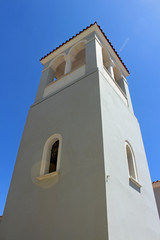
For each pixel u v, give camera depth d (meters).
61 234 4.26
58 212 4.67
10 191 6.53
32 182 6.07
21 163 7.10
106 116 6.05
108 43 11.70
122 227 4.16
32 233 4.86
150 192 7.27
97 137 5.25
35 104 9.38
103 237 3.58
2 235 5.54
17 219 5.54
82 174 4.84
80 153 5.32
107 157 4.88
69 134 6.17
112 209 4.05
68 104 7.34
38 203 5.34
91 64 8.39
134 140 8.10
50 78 11.17
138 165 7.30
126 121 8.08
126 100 10.09
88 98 6.66
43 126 7.66
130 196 5.32
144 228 5.33
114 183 4.67
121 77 11.94
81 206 4.32
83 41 10.65
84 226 3.99
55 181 5.35
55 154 6.59
